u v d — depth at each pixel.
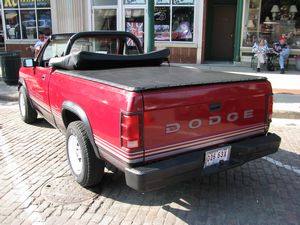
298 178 4.54
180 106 3.27
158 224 3.47
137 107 3.04
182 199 3.96
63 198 3.93
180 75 4.07
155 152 3.20
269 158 5.21
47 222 3.48
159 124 3.18
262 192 4.16
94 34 5.29
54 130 6.41
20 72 6.57
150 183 3.11
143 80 3.57
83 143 3.83
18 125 6.75
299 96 9.17
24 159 5.03
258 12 14.23
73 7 15.76
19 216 3.58
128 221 3.52
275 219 3.59
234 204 3.87
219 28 15.59
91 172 3.90
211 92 3.46
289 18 14.17
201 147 3.49
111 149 3.36
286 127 6.99
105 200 3.90
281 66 12.62
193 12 14.44
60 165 4.82
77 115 3.94
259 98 3.88
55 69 4.76
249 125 3.86
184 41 14.81
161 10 14.70
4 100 9.24
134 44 5.86
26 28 16.95
